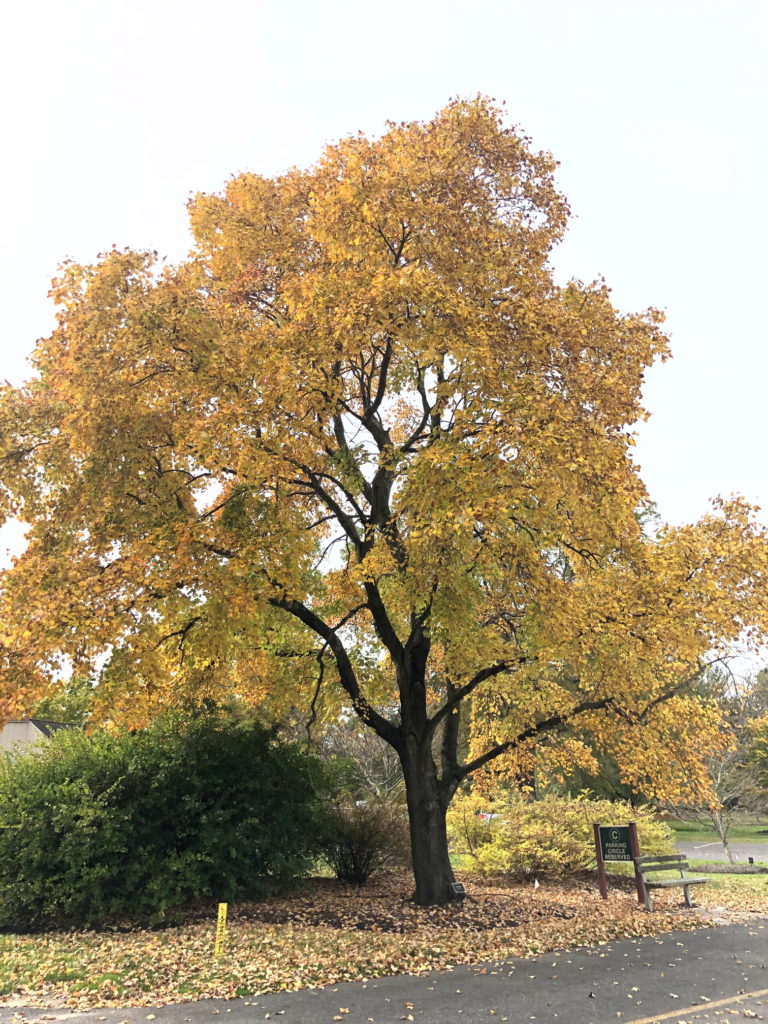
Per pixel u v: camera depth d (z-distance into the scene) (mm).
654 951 8398
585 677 11180
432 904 10734
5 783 10688
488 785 15625
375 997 6555
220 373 9547
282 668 13062
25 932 9773
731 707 20578
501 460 8250
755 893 13664
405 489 9125
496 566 10445
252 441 9398
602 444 8430
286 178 12703
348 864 13719
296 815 12750
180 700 12648
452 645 10758
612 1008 6184
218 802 11438
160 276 10031
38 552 9828
